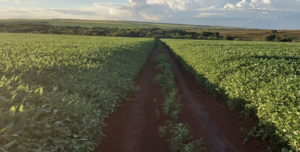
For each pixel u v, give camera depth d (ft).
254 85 26.63
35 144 11.00
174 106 28.63
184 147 17.11
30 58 36.88
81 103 17.80
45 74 26.32
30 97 14.83
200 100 34.04
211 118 26.16
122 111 27.09
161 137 20.93
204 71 42.86
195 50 78.74
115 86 31.09
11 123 10.65
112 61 45.96
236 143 19.81
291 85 24.59
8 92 15.05
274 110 19.29
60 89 23.77
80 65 33.71
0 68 25.45
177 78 52.70
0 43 73.26
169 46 151.43
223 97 30.55
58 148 12.59
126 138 20.47
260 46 102.32
